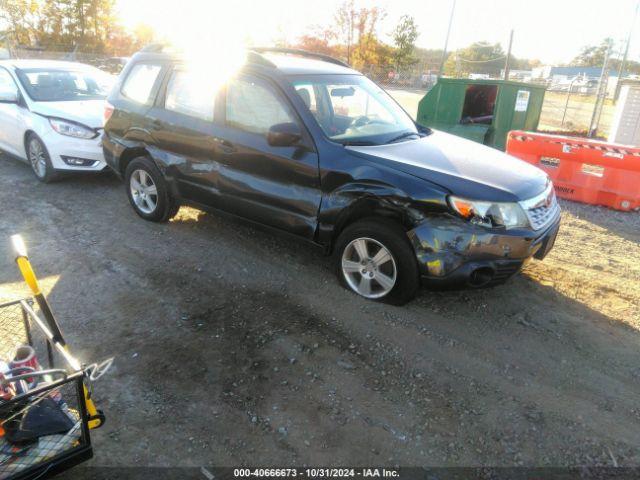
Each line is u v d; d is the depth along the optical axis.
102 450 2.73
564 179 7.64
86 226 5.62
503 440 2.85
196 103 4.91
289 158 4.23
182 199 5.22
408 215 3.70
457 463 2.70
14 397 2.08
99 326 3.79
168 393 3.14
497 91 9.98
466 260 3.62
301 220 4.28
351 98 4.77
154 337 3.67
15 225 5.61
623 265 5.22
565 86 30.41
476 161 4.14
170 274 4.59
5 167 7.83
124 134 5.55
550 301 4.35
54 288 4.31
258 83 4.48
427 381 3.30
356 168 3.93
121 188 6.94
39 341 3.52
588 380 3.37
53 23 38.31
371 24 28.38
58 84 7.47
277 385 3.23
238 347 3.59
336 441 2.82
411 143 4.44
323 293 4.29
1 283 4.37
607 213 7.07
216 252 5.04
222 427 2.90
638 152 6.88
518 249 3.68
